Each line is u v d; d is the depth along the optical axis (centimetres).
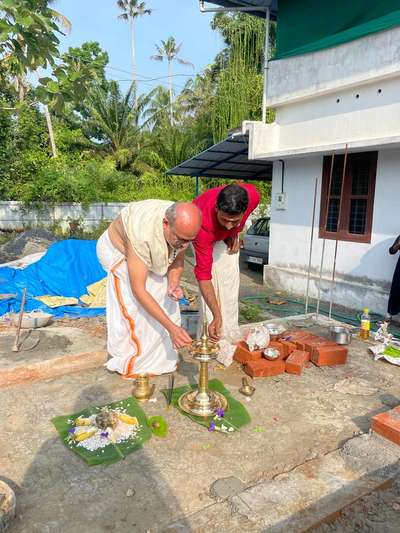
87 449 271
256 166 1223
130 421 300
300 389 367
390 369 418
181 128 2673
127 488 240
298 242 848
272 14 910
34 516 218
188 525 213
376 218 696
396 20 614
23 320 496
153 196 2178
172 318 376
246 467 261
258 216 1752
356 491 239
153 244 296
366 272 720
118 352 375
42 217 1800
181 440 286
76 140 2614
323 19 732
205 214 330
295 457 273
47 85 433
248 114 2067
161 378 379
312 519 216
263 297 827
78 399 338
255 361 401
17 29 389
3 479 245
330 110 757
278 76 834
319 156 780
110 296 370
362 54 671
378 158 682
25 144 2092
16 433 291
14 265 819
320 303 784
